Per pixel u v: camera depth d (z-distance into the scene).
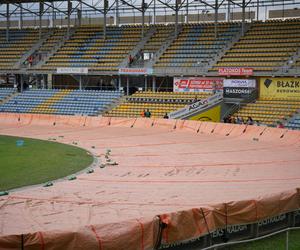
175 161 23.28
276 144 30.25
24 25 62.94
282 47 43.12
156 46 48.72
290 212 12.34
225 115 40.66
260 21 48.62
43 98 47.94
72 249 8.10
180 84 44.06
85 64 48.88
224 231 10.72
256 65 41.47
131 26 53.66
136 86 48.22
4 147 27.44
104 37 51.91
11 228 11.97
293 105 37.34
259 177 19.36
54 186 17.06
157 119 39.03
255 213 11.24
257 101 39.41
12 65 51.75
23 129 38.56
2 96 49.69
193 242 9.99
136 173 20.05
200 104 39.59
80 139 31.97
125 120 40.50
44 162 22.17
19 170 19.98
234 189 16.92
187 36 48.88
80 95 46.69
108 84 49.56
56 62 50.44
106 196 15.62
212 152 26.45
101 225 8.61
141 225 8.90
